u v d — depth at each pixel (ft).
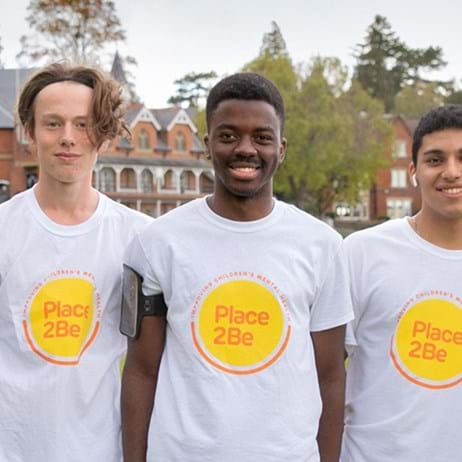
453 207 13.57
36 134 13.57
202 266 12.34
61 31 193.88
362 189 259.80
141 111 275.18
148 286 12.59
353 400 13.97
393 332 13.62
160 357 12.67
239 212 12.49
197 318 12.22
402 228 14.15
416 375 13.32
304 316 12.51
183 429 11.93
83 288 13.20
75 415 12.95
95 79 13.67
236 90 12.30
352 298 13.99
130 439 12.57
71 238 13.29
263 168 12.37
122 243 13.69
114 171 269.23
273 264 12.38
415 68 475.31
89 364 13.08
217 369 12.05
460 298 13.52
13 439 12.86
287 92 228.63
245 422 11.83
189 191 285.84
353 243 14.29
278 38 297.94
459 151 13.66
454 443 13.03
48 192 13.43
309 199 267.18
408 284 13.69
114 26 198.59
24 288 12.99
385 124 248.11
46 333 12.94
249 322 12.20
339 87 241.96
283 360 12.14
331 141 229.04
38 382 12.85
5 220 13.29
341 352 12.97
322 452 12.67
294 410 12.08
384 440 13.37
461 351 13.30
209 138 12.65
